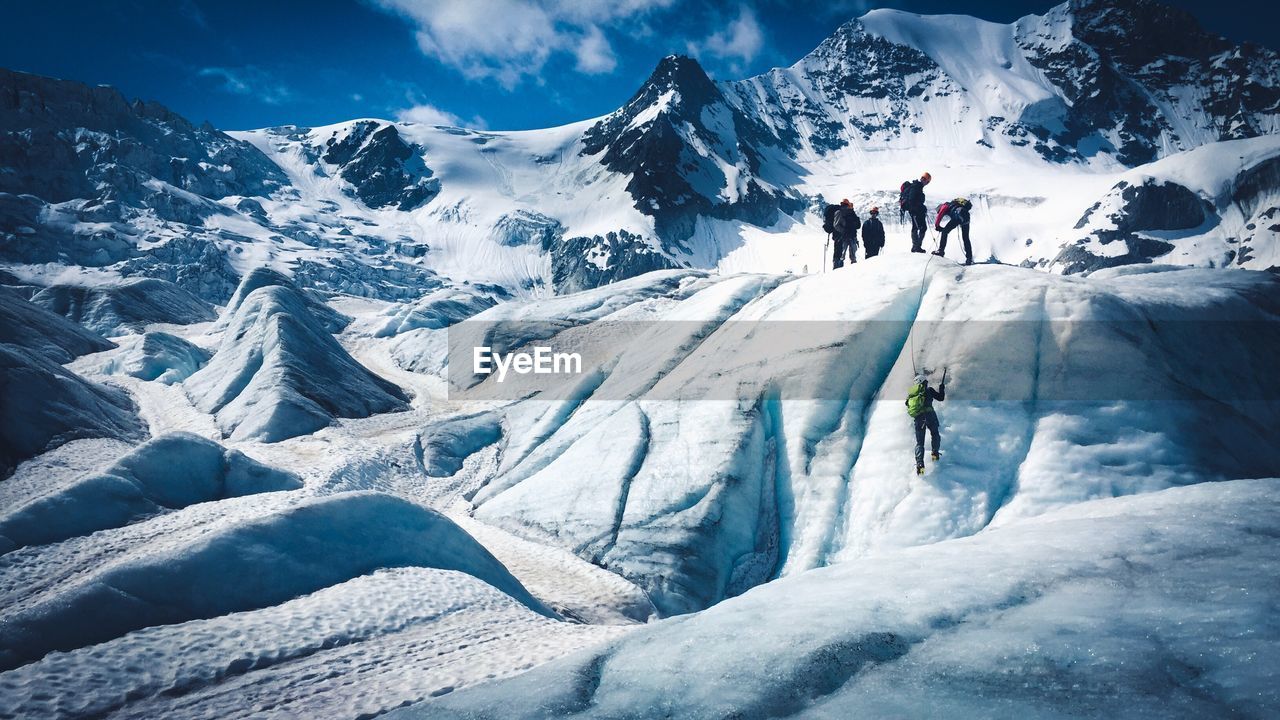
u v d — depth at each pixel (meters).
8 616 8.02
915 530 12.28
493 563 13.18
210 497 17.67
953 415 13.59
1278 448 12.73
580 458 18.67
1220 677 3.25
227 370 32.03
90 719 6.65
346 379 32.16
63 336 39.88
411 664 7.95
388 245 145.75
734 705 3.89
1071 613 4.35
